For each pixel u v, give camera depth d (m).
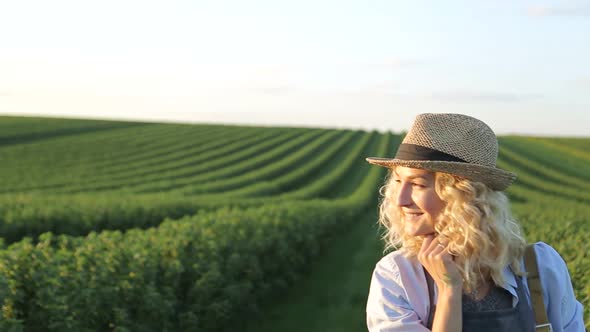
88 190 36.62
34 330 6.48
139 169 49.75
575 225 14.21
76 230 17.03
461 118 2.32
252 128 83.50
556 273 2.34
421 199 2.31
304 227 14.97
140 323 7.44
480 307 2.25
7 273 6.73
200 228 11.73
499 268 2.22
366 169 56.25
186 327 8.25
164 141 68.12
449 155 2.27
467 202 2.23
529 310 2.27
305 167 52.38
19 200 21.25
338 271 14.99
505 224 2.26
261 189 37.72
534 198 40.00
